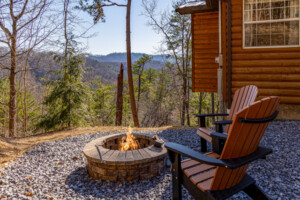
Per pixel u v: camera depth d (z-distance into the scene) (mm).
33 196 2592
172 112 19562
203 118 3662
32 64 9305
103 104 24594
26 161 3963
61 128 8758
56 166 3680
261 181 2648
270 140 4082
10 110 9602
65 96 8609
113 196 2648
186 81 17859
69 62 9117
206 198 1671
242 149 1583
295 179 2635
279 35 5320
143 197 2572
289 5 5172
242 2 5465
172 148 1796
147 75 31859
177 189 1916
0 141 5191
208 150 4035
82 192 2768
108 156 3098
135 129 6902
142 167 3088
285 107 5320
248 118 1462
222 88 5879
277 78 5324
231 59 5676
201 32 8281
